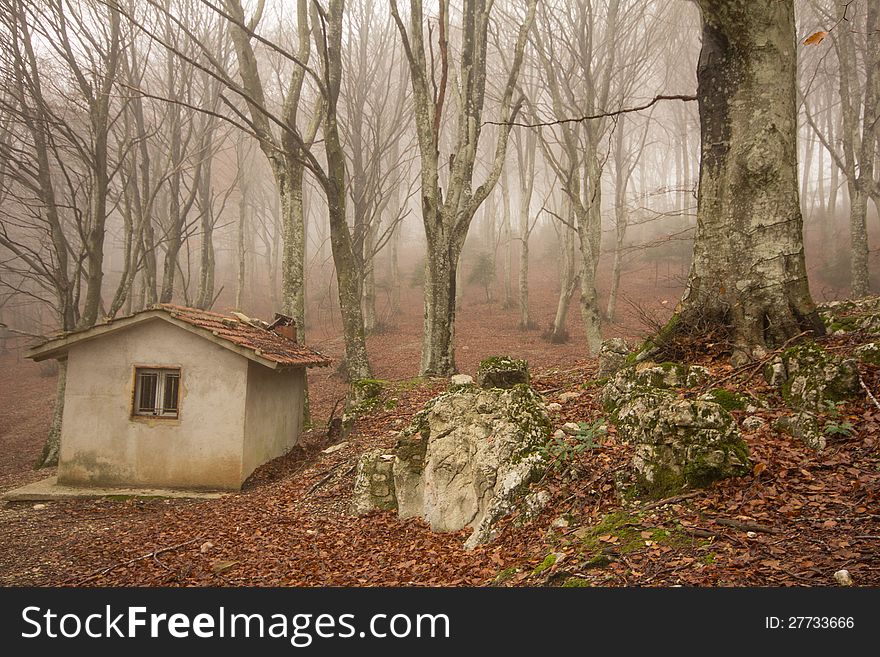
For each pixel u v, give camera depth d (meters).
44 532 9.24
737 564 3.92
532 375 13.08
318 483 9.41
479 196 16.39
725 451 5.05
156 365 11.79
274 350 12.65
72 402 11.87
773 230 7.66
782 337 7.45
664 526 4.59
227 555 7.29
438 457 7.38
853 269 19.50
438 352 15.91
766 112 7.68
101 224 17.34
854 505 4.38
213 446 11.61
